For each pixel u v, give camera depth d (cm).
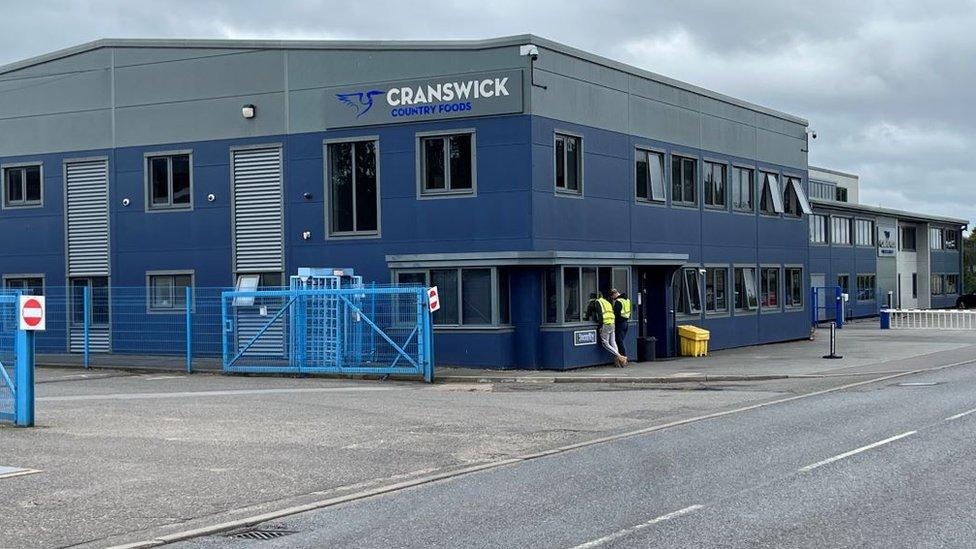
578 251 2858
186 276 3108
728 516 975
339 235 2912
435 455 1398
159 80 3139
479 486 1177
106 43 3194
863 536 884
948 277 8244
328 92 2919
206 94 3077
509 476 1238
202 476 1230
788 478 1165
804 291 4269
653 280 3231
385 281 2859
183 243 3112
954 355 3250
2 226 3356
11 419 1619
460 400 2064
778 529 916
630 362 2986
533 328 2673
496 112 2714
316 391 2234
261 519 1010
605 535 912
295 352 2566
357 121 2880
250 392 2205
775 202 4034
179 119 3111
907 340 4119
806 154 4344
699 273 3503
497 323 2652
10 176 3369
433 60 2798
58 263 3278
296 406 1939
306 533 955
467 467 1309
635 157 3159
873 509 992
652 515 990
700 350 3269
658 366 2870
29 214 3319
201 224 3088
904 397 2027
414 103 2809
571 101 2859
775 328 4009
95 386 2338
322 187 2933
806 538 881
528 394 2189
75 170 3259
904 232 7575
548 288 2698
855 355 3294
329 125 2916
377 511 1049
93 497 1102
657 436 1548
